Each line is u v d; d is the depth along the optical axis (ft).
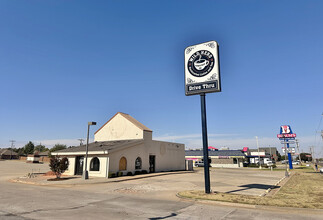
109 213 27.84
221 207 32.24
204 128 44.19
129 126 97.96
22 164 173.78
